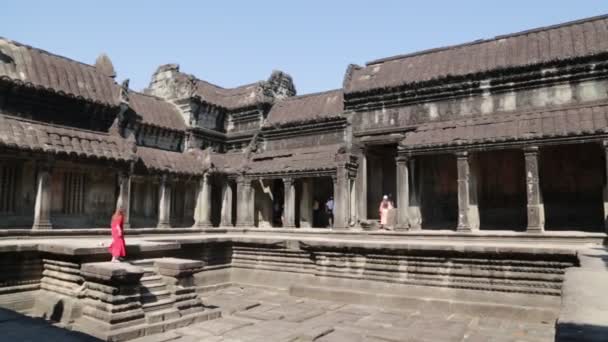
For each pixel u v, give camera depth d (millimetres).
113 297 10305
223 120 28125
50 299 12133
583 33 17703
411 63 21500
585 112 15922
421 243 13938
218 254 17938
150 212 23109
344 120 23000
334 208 21078
